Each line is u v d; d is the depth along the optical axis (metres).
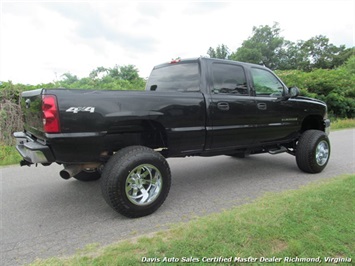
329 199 3.20
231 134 4.08
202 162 6.10
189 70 4.00
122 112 3.08
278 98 4.71
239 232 2.50
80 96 2.87
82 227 2.99
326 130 5.50
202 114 3.72
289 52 45.84
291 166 5.54
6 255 2.48
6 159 6.39
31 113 3.25
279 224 2.62
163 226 2.94
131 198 3.06
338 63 46.56
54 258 2.38
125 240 2.62
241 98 4.17
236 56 44.47
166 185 3.31
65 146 2.84
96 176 4.70
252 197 3.77
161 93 3.41
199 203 3.60
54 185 4.55
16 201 3.85
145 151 3.18
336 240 2.34
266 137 4.62
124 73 15.01
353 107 15.21
